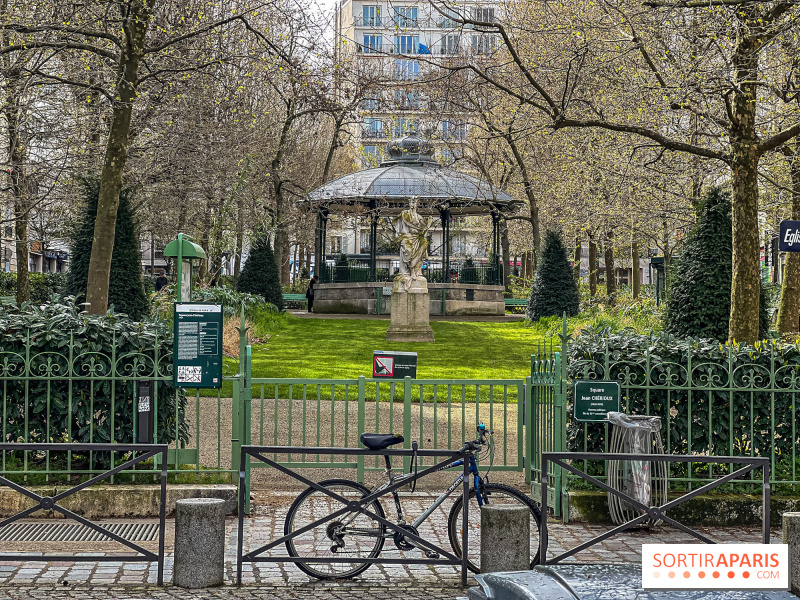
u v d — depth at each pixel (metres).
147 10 14.73
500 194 35.00
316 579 6.49
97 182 18.78
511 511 6.35
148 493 8.27
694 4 12.21
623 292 41.09
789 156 15.70
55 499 6.05
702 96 13.45
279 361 19.20
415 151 36.19
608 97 16.84
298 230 48.31
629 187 20.44
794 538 6.12
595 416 8.35
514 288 47.50
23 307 8.88
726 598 3.31
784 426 8.77
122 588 6.16
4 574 6.45
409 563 6.38
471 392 15.34
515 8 28.55
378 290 34.69
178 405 9.19
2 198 20.92
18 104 18.89
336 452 6.36
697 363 8.76
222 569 6.32
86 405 8.52
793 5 12.26
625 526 6.25
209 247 29.53
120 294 17.77
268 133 35.06
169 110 22.78
